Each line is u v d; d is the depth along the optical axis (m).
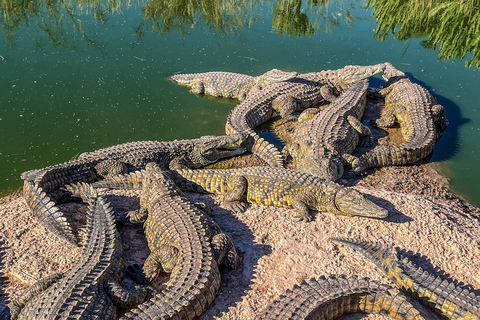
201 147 9.55
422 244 6.71
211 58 14.27
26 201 7.52
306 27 16.66
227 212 7.62
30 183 7.59
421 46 15.45
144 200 7.54
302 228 7.11
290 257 6.49
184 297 5.38
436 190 9.05
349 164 9.40
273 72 11.93
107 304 5.51
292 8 18.00
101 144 10.19
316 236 6.92
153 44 15.09
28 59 13.74
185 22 16.81
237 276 6.18
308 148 9.36
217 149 9.88
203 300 5.53
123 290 5.70
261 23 16.95
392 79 12.55
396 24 16.92
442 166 9.83
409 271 5.91
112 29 16.03
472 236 7.05
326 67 13.84
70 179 8.49
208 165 9.73
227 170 8.27
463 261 6.43
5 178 8.99
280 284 6.04
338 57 14.52
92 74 13.09
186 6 17.67
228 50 14.84
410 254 6.54
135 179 8.30
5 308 5.74
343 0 19.08
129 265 6.48
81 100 11.80
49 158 9.64
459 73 13.73
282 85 11.84
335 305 5.55
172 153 9.45
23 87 12.22
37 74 12.91
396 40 15.83
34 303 5.40
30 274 6.25
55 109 11.35
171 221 6.59
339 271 6.23
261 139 9.83
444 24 16.36
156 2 18.00
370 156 9.52
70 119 11.01
